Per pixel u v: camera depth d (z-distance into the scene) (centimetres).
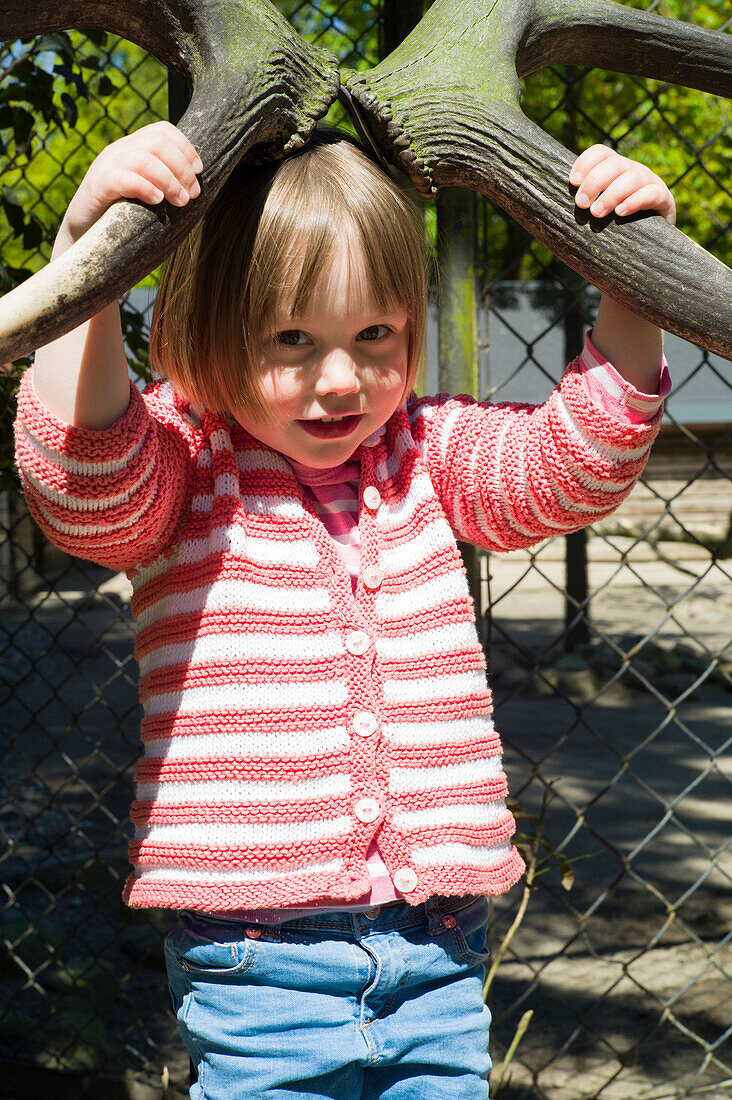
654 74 143
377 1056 144
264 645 143
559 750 662
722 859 456
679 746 675
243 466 153
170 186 111
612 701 805
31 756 627
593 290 698
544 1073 270
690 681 850
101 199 112
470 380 212
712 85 142
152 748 147
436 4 141
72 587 1233
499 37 135
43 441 127
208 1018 145
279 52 124
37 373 129
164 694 146
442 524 156
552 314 750
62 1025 285
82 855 419
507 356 1423
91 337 126
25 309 105
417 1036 147
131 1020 297
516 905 393
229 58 121
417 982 148
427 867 145
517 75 137
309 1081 143
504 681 842
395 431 162
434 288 217
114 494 131
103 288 109
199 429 156
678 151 943
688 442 1560
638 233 123
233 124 118
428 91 131
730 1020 300
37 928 342
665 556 1508
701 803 547
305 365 138
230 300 137
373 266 135
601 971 334
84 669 878
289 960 142
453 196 209
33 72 265
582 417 140
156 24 124
